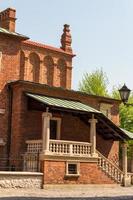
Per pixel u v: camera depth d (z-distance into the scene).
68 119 31.28
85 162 28.53
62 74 43.47
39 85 28.92
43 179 25.98
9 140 28.30
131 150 48.41
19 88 28.27
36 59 41.28
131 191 27.03
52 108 27.12
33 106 28.22
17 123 28.02
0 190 23.42
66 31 45.00
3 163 27.83
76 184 27.77
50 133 30.25
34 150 27.39
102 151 33.62
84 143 28.81
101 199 20.48
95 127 30.41
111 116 35.59
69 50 44.62
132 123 49.38
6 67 29.22
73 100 31.70
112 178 30.36
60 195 22.12
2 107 28.33
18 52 30.11
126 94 18.34
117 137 33.19
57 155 26.81
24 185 25.03
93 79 52.56
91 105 33.56
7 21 35.28
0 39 29.23
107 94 52.56
